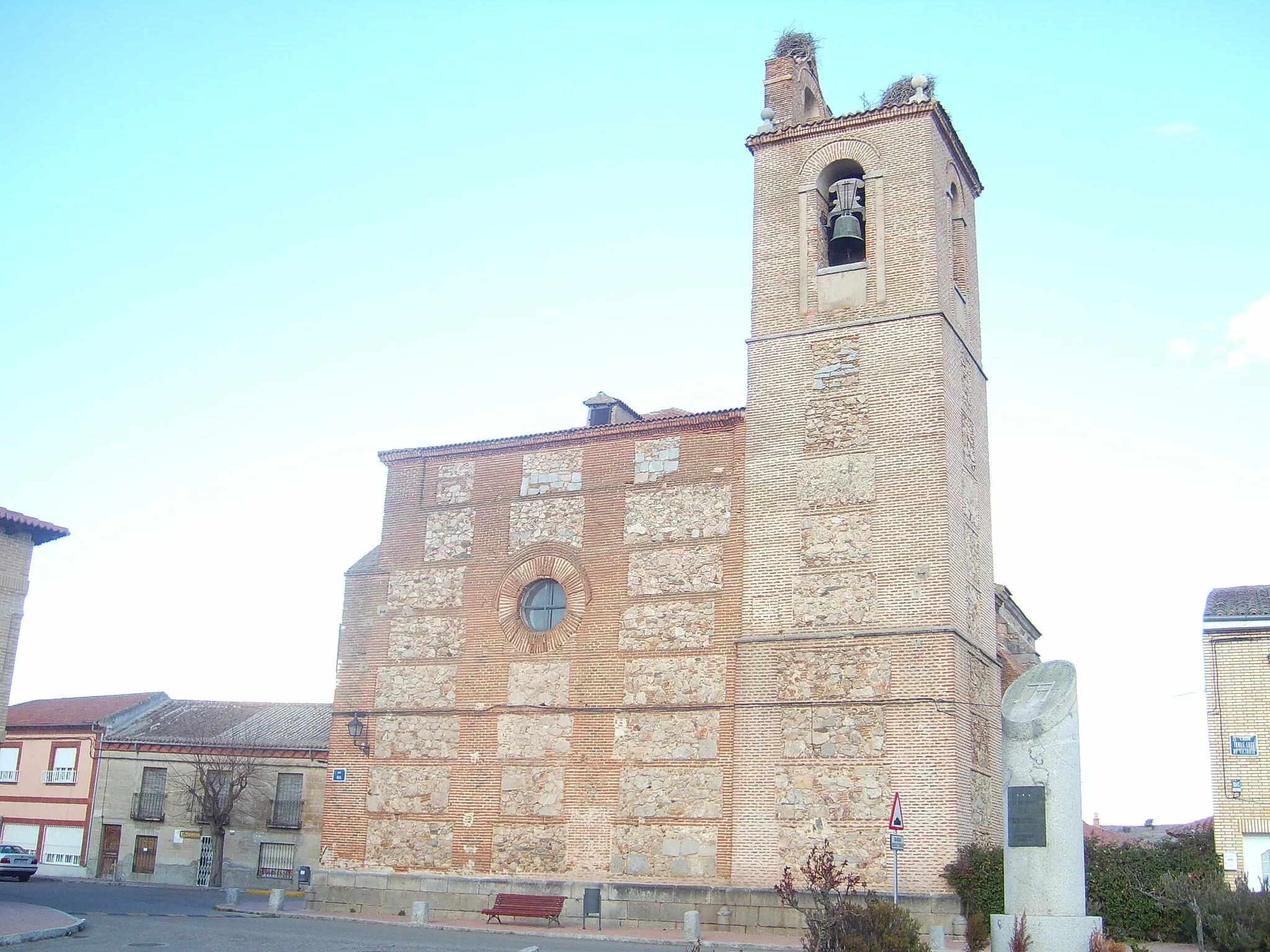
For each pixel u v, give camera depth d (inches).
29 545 1405.0
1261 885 985.5
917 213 1273.4
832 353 1262.3
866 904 826.8
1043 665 776.3
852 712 1133.7
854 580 1176.2
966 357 1321.4
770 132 1378.0
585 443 1366.9
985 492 1314.0
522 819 1266.0
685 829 1186.0
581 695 1278.3
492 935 1094.4
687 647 1240.2
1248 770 1234.6
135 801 2215.8
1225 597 1336.1
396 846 1320.1
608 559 1310.3
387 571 1429.6
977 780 1143.0
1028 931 702.5
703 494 1283.2
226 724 2316.7
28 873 2095.2
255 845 2087.8
